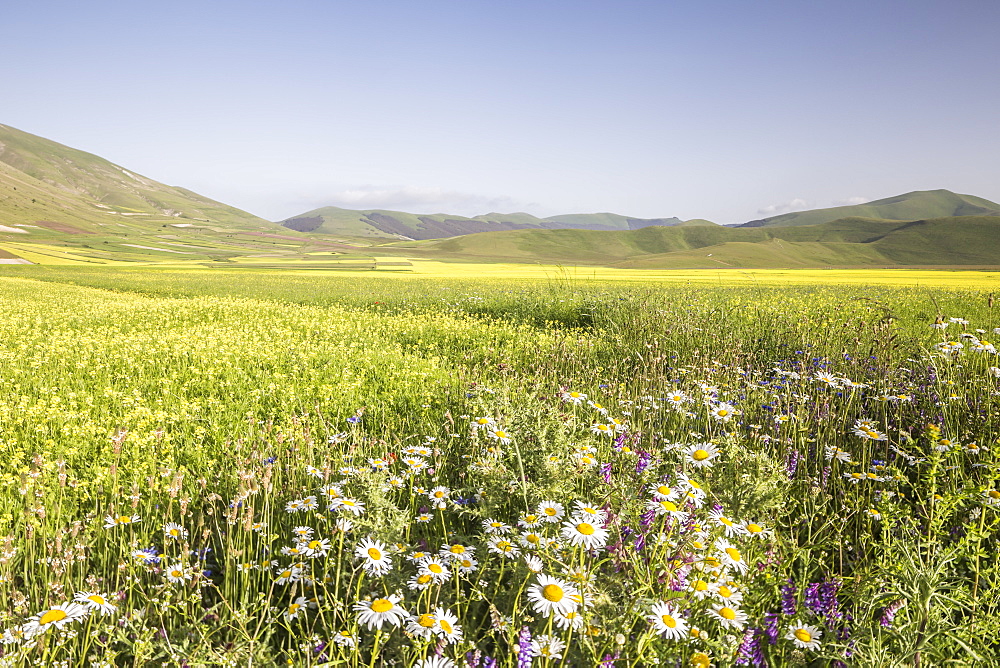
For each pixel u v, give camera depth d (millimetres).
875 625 2176
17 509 4031
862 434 3742
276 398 7473
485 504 3004
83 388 8125
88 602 2467
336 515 3242
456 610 2393
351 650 2180
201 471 4809
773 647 2213
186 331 13734
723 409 4242
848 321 11086
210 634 2523
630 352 9094
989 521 2744
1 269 62500
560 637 2086
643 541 2439
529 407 3672
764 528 2553
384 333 14211
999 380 4719
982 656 1994
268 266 91312
